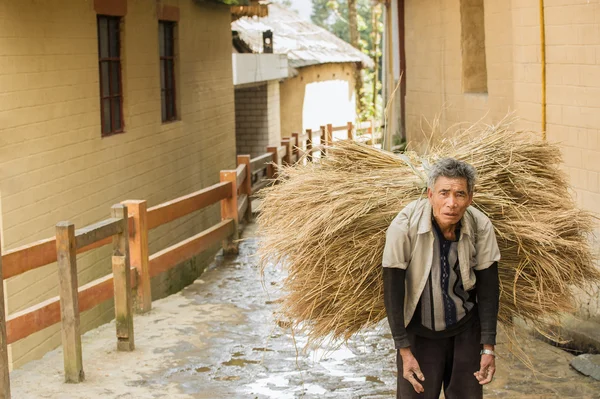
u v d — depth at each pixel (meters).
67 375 5.63
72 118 8.83
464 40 8.53
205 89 13.84
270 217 4.43
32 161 7.96
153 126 11.36
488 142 4.46
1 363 4.46
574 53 6.11
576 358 5.61
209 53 14.05
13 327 5.68
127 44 10.43
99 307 9.45
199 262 12.78
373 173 4.28
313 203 4.22
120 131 10.38
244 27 21.05
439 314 3.80
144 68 11.01
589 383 5.33
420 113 9.82
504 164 4.35
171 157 12.11
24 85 7.82
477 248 3.76
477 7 8.46
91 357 6.17
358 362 5.96
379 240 4.01
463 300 3.80
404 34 10.66
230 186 9.88
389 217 4.03
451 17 8.74
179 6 12.44
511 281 4.16
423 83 9.70
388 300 3.76
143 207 7.35
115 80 10.30
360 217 4.05
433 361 3.89
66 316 5.57
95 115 9.41
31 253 5.81
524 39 6.67
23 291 7.62
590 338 5.70
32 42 7.98
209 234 9.13
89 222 9.27
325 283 4.15
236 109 19.59
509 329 4.60
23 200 7.78
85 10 9.12
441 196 3.59
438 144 4.79
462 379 3.88
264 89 19.36
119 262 6.20
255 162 12.89
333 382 5.59
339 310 4.16
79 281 8.97
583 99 6.04
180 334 6.73
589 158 6.03
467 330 3.86
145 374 5.81
